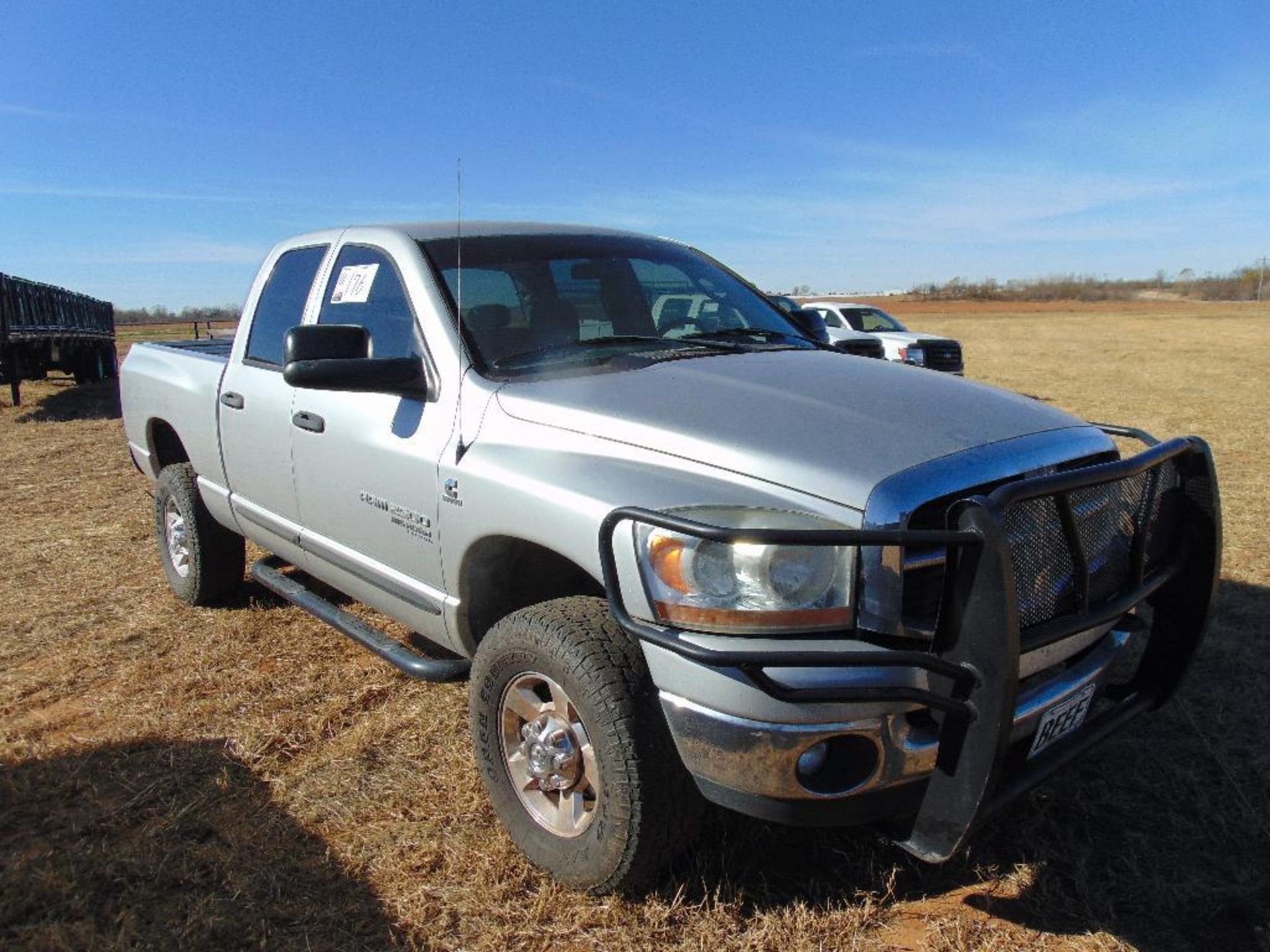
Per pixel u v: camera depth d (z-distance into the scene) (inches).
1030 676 101.3
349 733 149.3
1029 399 124.3
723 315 156.9
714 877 111.1
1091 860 116.8
